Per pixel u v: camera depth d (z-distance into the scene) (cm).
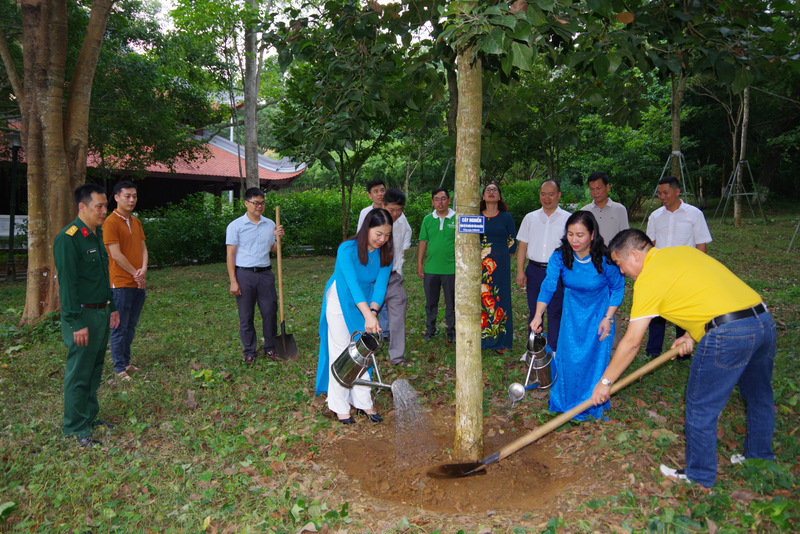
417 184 3481
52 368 574
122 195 525
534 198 2162
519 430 421
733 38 394
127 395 479
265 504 315
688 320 306
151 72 1346
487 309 588
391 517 302
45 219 790
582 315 421
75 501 318
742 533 265
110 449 380
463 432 360
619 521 282
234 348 638
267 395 488
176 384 514
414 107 554
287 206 1834
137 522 300
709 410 304
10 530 294
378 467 370
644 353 570
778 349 551
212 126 2594
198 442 392
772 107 2350
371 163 3472
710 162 2780
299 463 369
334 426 430
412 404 412
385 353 618
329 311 445
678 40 392
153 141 1422
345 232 1538
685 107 2422
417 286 1031
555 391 428
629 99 495
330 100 521
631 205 2594
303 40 503
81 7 1245
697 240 554
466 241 344
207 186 2370
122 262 519
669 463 343
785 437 357
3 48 802
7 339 708
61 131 787
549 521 281
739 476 320
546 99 1261
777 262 1188
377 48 453
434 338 657
